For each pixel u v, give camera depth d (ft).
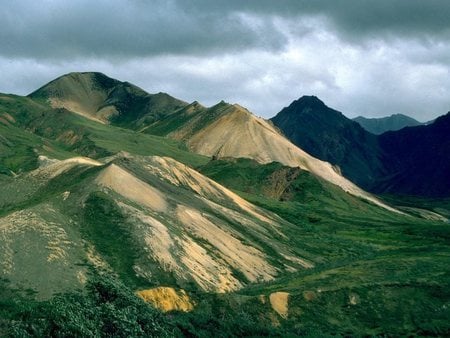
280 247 401.49
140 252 292.40
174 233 328.49
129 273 273.33
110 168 378.12
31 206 338.34
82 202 329.72
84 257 271.69
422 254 384.88
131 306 156.97
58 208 319.47
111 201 335.67
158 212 357.20
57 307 131.13
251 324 215.31
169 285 273.54
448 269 304.91
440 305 250.57
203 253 326.03
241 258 346.95
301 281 302.86
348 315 245.45
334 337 217.56
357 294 258.98
